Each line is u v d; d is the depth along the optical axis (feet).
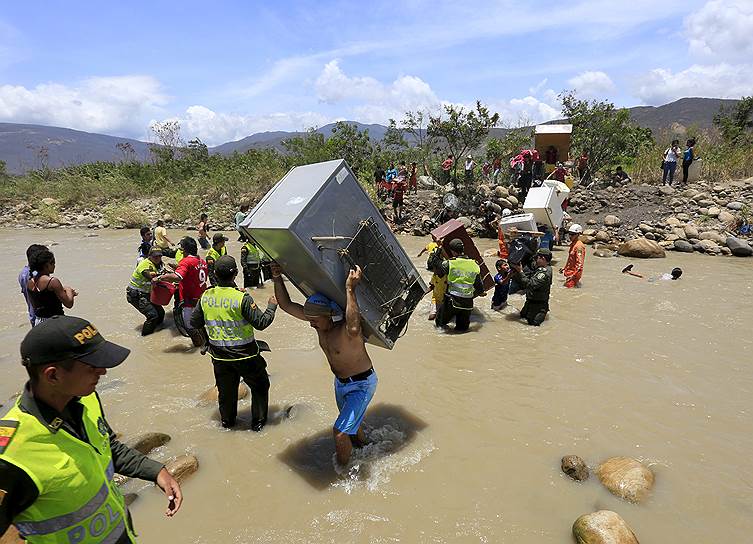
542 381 19.75
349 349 13.85
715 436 15.60
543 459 14.52
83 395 6.54
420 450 15.05
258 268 35.24
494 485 13.35
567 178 57.57
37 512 6.18
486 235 57.47
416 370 21.09
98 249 53.06
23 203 86.02
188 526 11.98
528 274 27.66
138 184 91.56
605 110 66.90
